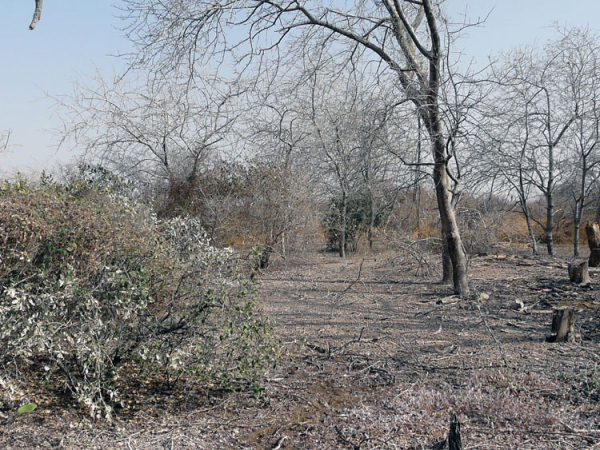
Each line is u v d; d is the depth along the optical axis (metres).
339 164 12.59
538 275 12.20
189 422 4.73
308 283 12.33
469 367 5.99
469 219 13.62
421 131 9.59
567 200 20.34
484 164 10.24
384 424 4.55
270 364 5.69
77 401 5.05
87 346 4.65
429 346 6.92
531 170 15.64
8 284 4.55
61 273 4.64
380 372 5.93
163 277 5.24
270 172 15.71
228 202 15.37
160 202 16.39
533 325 7.99
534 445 4.12
